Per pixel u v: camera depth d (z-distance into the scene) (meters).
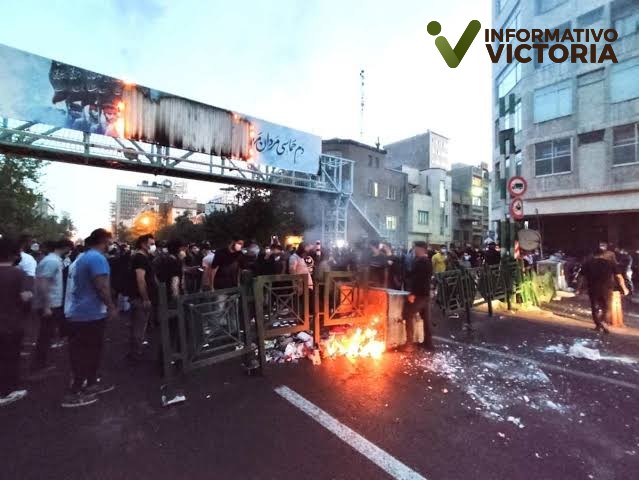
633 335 6.30
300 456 2.66
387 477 2.42
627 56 15.37
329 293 5.13
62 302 4.88
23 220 17.56
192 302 3.86
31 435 2.95
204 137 10.80
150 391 3.88
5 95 7.60
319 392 3.83
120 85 9.22
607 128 15.95
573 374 4.39
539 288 9.64
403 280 9.34
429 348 5.38
